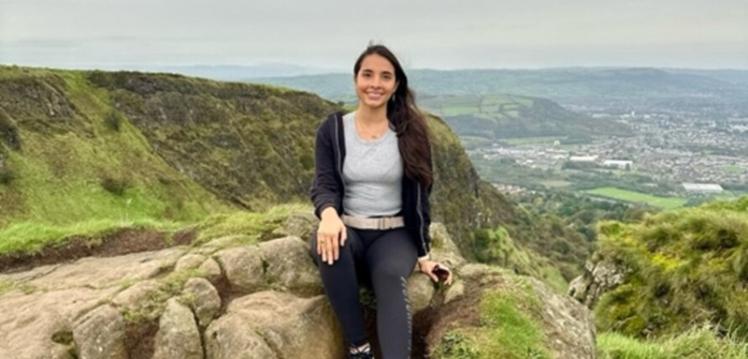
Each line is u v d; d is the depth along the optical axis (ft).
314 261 20.94
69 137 236.02
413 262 19.10
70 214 207.41
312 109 353.10
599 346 27.96
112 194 231.09
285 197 306.96
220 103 317.01
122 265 24.16
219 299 19.43
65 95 257.14
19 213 192.75
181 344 17.97
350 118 19.52
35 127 229.86
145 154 264.11
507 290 20.12
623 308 45.39
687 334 30.73
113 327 18.17
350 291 18.24
